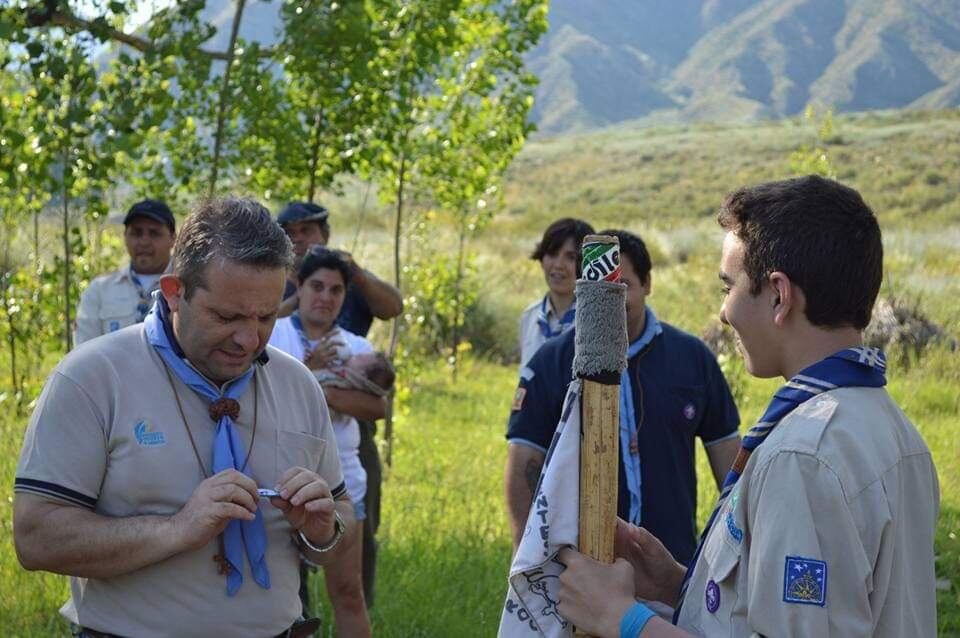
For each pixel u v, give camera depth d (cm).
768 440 262
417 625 608
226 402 327
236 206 321
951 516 795
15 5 779
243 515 306
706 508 809
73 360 322
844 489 248
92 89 798
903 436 269
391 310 664
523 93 1099
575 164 6581
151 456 319
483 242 3134
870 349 271
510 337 1738
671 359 482
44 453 313
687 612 278
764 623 248
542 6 1073
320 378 521
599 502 284
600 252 286
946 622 614
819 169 1905
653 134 7869
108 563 307
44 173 831
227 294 312
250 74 845
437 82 1078
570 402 291
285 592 336
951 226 3397
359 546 525
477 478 939
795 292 269
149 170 919
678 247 2845
